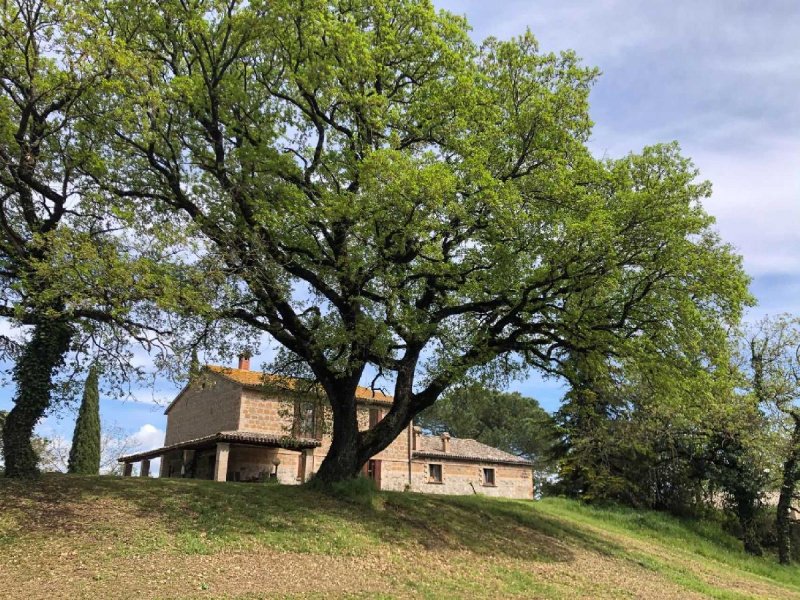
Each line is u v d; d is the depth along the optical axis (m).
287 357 20.38
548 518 21.86
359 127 16.02
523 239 15.30
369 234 14.44
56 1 11.70
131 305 12.21
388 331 14.92
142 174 15.20
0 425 15.25
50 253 11.41
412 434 37.00
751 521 28.89
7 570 9.52
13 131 12.38
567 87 16.36
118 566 10.23
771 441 27.28
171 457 35.16
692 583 17.14
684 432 28.52
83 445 29.05
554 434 34.81
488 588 12.42
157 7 14.28
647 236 15.08
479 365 18.05
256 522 13.57
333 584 10.91
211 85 14.68
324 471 17.08
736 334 20.44
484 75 17.25
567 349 17.94
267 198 14.77
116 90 12.39
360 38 14.66
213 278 13.29
